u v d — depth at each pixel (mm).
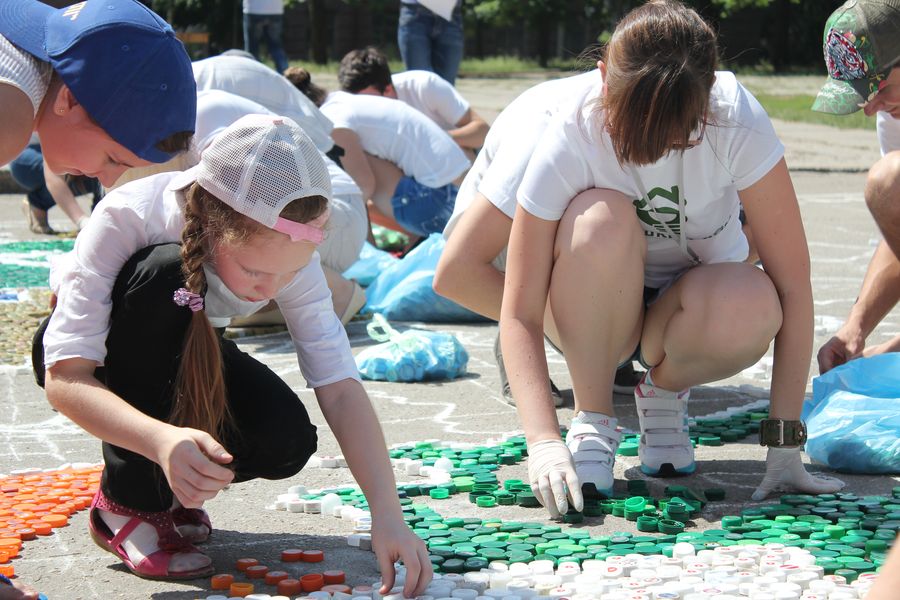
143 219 2902
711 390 5301
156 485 3047
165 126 2801
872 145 17234
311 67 38156
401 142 7805
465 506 3686
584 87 3607
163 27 2840
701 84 3229
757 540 3240
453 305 6723
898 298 4488
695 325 3627
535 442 3504
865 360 4180
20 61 2725
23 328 6379
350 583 3012
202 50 19031
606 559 3104
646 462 3969
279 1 13273
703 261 3977
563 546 3197
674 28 3250
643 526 3393
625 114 3268
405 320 6836
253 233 2674
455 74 11266
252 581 3025
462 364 5570
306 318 3096
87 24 2754
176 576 3045
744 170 3535
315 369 3104
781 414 3635
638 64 3240
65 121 2791
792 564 2998
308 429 3094
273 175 2650
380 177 7871
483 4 42312
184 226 2811
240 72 6523
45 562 3191
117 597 2930
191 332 2836
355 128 7742
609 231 3527
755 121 3521
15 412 4840
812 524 3344
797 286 3613
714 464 4105
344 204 6520
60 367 2803
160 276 2842
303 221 2686
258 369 3166
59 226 10555
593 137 3537
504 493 3686
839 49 3924
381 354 5496
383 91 8383
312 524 3539
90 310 2822
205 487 2574
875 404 4027
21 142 2709
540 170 3578
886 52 3834
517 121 4371
